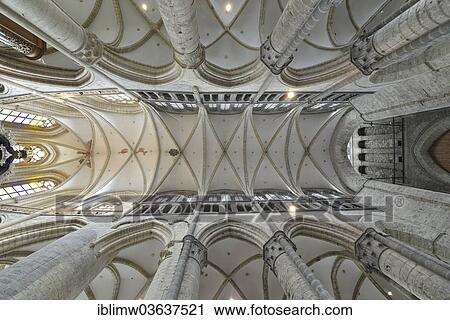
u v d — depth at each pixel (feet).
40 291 21.98
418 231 37.37
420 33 24.79
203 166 55.42
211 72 37.27
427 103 35.76
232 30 44.19
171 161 55.16
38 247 39.29
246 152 56.08
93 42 30.27
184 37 27.09
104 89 38.04
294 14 25.54
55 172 54.80
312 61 42.88
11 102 38.29
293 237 39.60
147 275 42.75
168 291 23.85
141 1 40.01
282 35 28.53
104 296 43.45
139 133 53.52
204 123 53.16
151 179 54.44
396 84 37.68
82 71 34.88
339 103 48.75
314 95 42.70
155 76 37.81
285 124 54.39
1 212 40.06
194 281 27.27
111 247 35.42
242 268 43.62
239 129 54.60
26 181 50.85
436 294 23.16
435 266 25.23
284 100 46.06
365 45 31.50
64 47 27.09
